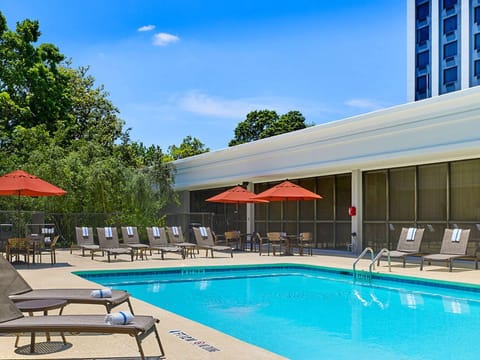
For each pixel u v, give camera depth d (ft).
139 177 73.05
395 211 53.72
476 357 18.92
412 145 45.93
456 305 30.07
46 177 66.18
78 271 40.09
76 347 16.89
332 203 62.49
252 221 77.30
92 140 89.20
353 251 57.36
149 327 14.98
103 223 67.92
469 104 40.47
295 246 60.29
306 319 26.16
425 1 166.91
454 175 47.80
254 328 24.18
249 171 69.51
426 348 20.25
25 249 44.29
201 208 90.89
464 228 46.42
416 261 48.47
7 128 82.99
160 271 43.09
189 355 15.99
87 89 107.76
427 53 165.99
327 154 56.08
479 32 149.59
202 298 33.14
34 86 84.53
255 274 45.09
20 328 14.15
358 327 24.30
